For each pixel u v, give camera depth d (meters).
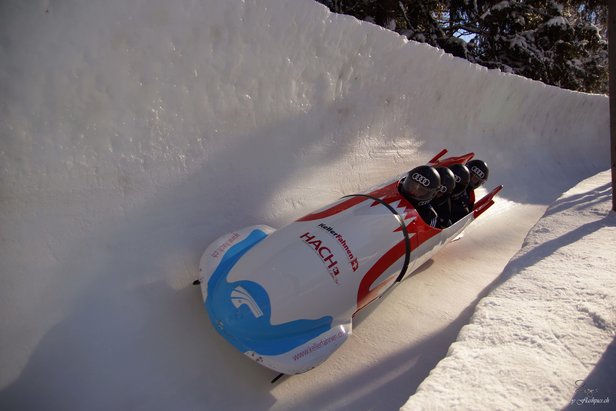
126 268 2.70
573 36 12.95
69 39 2.42
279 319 2.38
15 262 2.31
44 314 2.35
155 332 2.58
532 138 8.39
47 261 2.42
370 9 8.95
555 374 2.01
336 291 2.57
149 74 2.82
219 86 3.28
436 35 10.89
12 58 2.25
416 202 3.36
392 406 2.50
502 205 6.18
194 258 3.05
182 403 2.34
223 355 2.59
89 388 2.28
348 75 4.41
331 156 4.47
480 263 4.37
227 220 3.38
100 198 2.69
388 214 3.01
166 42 2.85
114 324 2.50
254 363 2.58
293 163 4.05
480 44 12.70
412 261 3.16
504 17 11.64
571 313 2.46
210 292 2.56
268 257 2.56
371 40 4.41
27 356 2.24
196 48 3.03
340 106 4.48
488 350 2.18
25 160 2.37
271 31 3.48
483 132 7.10
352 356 2.78
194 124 3.18
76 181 2.58
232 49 3.26
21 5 2.24
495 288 2.87
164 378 2.41
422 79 5.36
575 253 3.34
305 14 3.68
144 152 2.91
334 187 4.45
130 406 2.27
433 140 6.05
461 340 2.29
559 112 8.96
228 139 3.45
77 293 2.48
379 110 4.98
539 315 2.45
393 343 2.96
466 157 4.56
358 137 4.81
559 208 4.79
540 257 3.31
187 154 3.17
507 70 11.60
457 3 11.84
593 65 14.71
